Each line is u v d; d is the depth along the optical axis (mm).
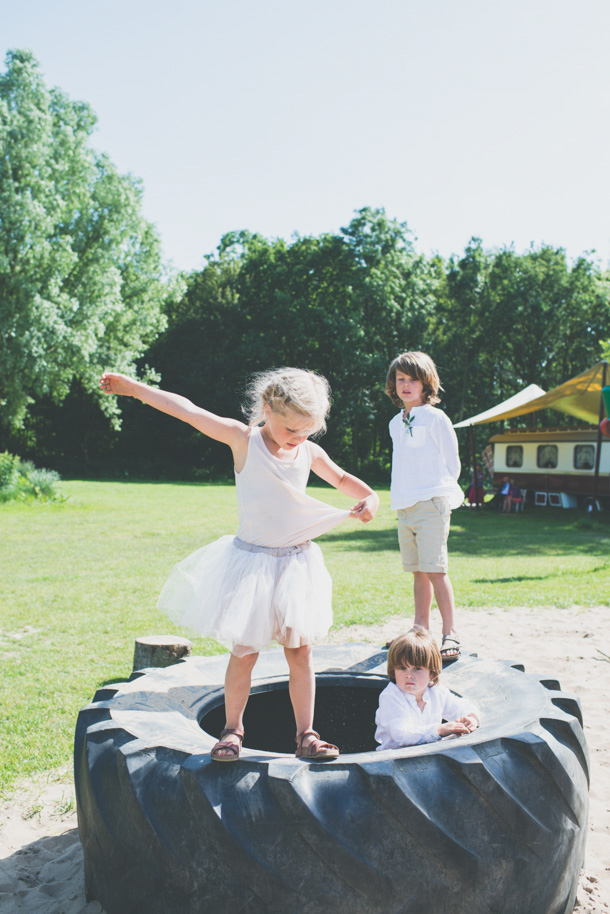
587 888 2695
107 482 35750
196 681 3234
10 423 31234
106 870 2400
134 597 8914
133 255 35094
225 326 46281
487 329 41688
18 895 2773
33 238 28188
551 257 42281
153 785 2236
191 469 42688
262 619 2352
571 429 23156
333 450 46531
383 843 2029
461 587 9102
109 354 32375
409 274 41938
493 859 2117
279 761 2176
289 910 2002
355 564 11500
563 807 2311
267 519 2451
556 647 6180
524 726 2441
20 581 10055
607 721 4430
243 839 2031
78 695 5242
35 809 3531
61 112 30609
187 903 2107
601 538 15203
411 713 2760
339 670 3453
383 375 40000
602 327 41219
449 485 4066
